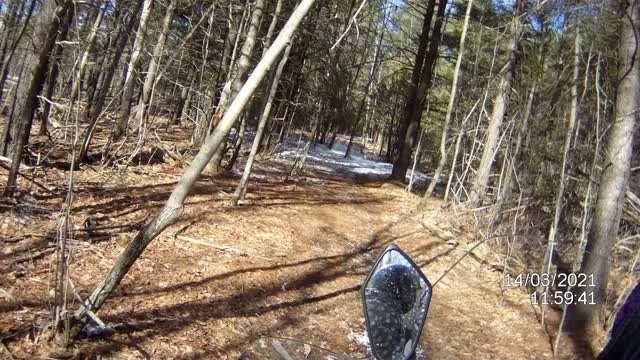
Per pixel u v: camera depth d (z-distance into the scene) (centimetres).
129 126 1240
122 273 436
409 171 2559
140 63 1176
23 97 761
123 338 478
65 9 668
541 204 1177
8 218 638
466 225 1254
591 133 1114
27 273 538
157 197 890
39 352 415
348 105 2734
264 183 1370
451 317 823
